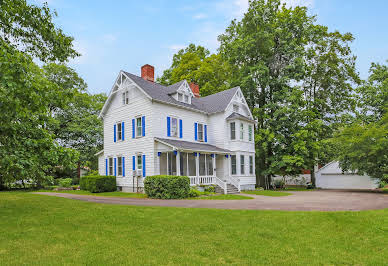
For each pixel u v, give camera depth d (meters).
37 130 10.91
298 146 29.83
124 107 24.64
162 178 17.97
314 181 37.06
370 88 31.12
